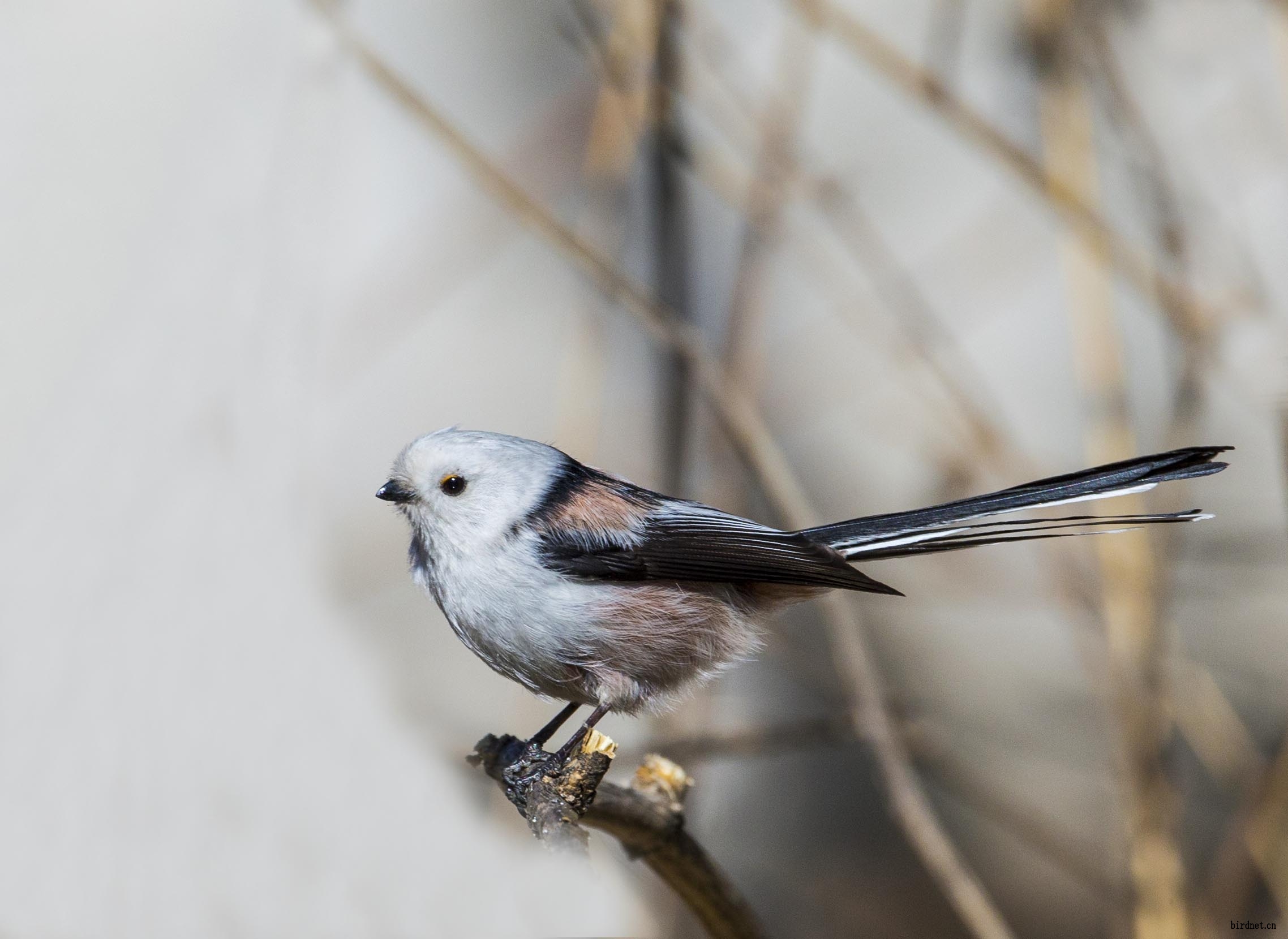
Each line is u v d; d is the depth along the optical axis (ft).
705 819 42.01
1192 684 33.09
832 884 41.34
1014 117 40.78
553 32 43.75
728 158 39.01
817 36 34.14
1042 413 42.34
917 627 43.39
